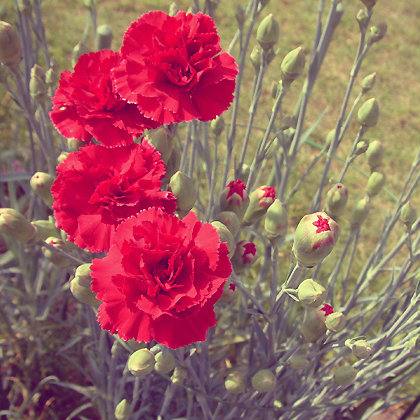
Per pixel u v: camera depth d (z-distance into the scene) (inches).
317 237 10.5
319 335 11.9
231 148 15.3
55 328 19.0
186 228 9.6
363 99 36.1
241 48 14.8
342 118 15.2
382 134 34.5
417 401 17.6
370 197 14.9
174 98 10.6
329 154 15.4
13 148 22.4
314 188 29.8
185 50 10.7
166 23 10.8
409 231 13.8
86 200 10.2
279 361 12.9
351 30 40.9
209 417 14.5
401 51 40.6
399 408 21.2
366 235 28.3
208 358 14.3
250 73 35.3
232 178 15.9
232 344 19.4
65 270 16.7
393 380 15.6
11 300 19.2
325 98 35.5
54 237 12.6
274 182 19.6
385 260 15.5
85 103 10.7
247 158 28.7
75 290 11.6
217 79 10.9
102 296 9.4
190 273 9.3
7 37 12.2
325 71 37.3
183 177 11.2
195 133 15.6
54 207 10.3
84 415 19.0
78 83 11.0
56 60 32.9
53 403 19.1
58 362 19.2
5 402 18.9
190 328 9.5
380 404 16.5
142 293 9.4
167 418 15.6
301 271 11.3
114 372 14.8
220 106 11.0
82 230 10.1
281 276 24.3
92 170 10.2
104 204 10.2
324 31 14.8
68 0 37.2
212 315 9.6
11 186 19.1
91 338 17.5
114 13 37.0
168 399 13.7
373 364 13.7
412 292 15.3
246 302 16.1
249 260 12.4
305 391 14.7
